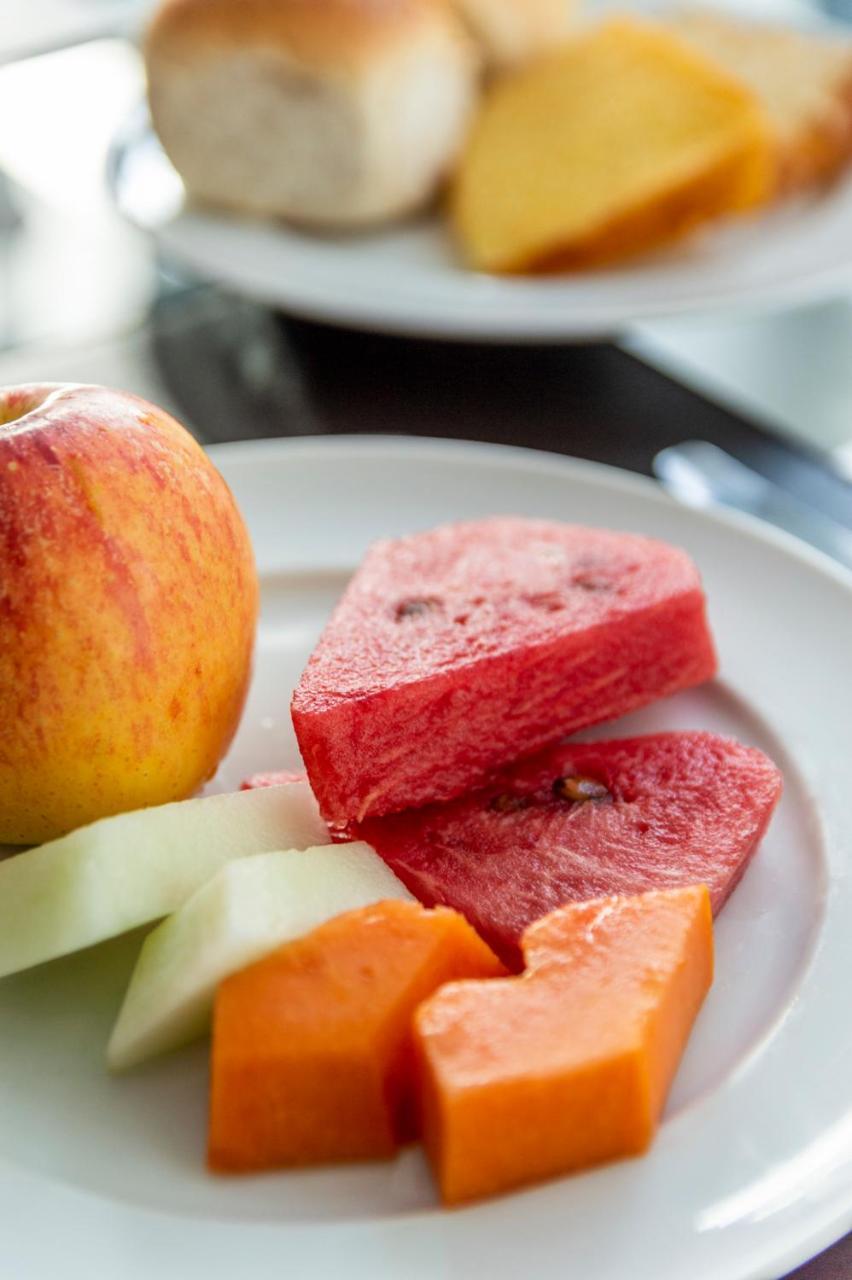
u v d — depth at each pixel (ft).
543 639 1.20
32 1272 0.95
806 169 1.87
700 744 1.20
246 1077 0.98
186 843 1.08
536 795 1.18
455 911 1.06
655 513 1.39
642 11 2.37
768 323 1.77
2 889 1.05
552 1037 0.97
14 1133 1.02
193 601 1.12
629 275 1.69
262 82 1.76
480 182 1.83
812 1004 1.06
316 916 1.03
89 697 1.10
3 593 1.07
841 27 2.34
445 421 1.61
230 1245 0.96
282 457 1.44
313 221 1.84
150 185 1.87
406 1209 0.98
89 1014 1.07
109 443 1.10
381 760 1.16
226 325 1.71
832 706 1.25
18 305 1.68
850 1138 0.99
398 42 1.78
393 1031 0.99
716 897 1.10
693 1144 0.99
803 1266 0.99
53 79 2.08
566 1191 0.97
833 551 1.44
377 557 1.29
